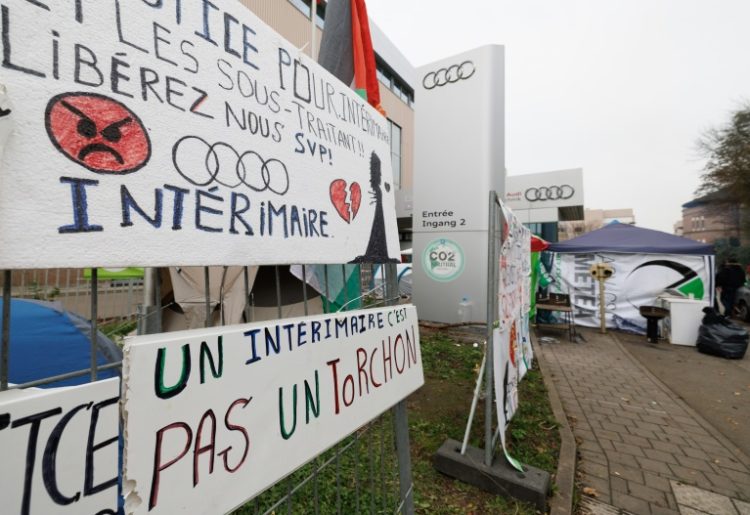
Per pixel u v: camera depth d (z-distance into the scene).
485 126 6.84
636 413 3.81
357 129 1.59
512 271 2.81
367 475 2.37
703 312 6.70
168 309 3.55
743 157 17.91
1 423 0.58
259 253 1.04
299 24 10.14
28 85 0.64
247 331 0.95
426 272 7.27
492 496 2.36
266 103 1.13
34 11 0.67
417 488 2.38
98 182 0.73
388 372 1.53
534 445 2.98
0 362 0.63
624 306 7.97
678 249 7.45
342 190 1.43
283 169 1.16
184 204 0.87
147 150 0.81
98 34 0.76
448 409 3.57
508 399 2.66
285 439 1.02
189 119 0.91
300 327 1.11
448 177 7.09
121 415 0.73
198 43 0.95
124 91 0.79
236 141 1.02
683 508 2.39
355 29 2.21
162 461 0.75
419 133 7.40
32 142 0.64
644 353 6.30
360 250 1.49
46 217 0.65
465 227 6.92
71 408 0.67
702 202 22.44
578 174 15.33
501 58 6.93
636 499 2.47
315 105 1.34
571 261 8.62
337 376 1.24
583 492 2.53
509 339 2.69
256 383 0.96
